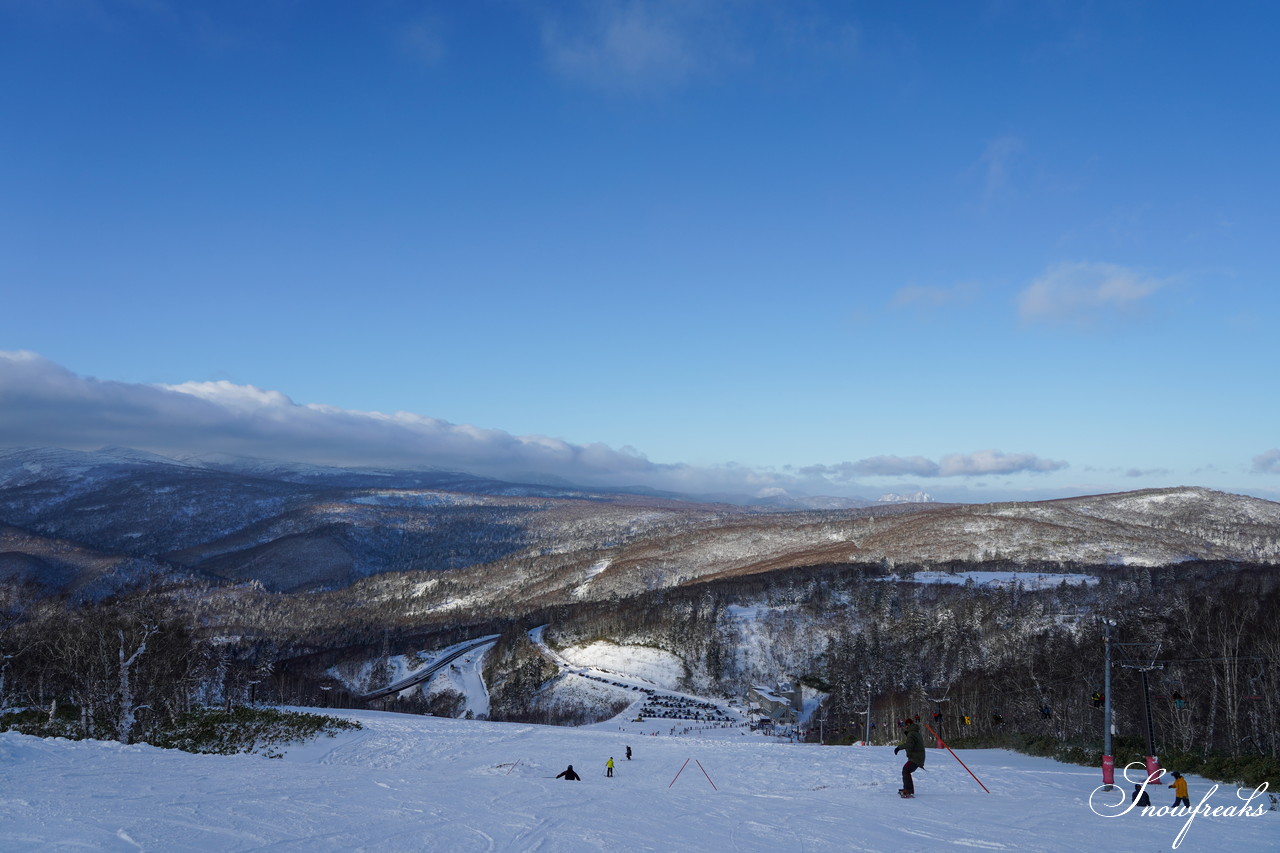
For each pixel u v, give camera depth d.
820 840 21.34
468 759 52.03
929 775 36.91
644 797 30.78
